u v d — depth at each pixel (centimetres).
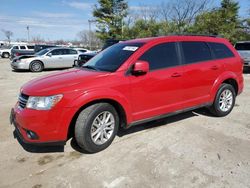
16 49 2592
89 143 363
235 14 3247
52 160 358
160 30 3491
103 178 312
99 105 366
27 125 339
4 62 2500
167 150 383
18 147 398
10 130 470
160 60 425
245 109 596
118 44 482
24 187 297
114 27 3797
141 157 362
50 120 337
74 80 360
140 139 423
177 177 313
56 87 344
